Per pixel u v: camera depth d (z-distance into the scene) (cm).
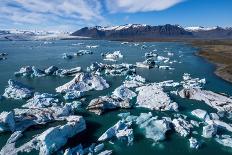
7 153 2652
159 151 2811
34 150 2708
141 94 4372
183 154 2767
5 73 6600
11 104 4134
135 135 3120
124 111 3869
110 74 6419
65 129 2959
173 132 3228
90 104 3884
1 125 3072
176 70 7131
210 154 2778
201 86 5156
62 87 4969
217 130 3219
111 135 3045
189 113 3784
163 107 3903
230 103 4094
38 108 3750
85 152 2703
